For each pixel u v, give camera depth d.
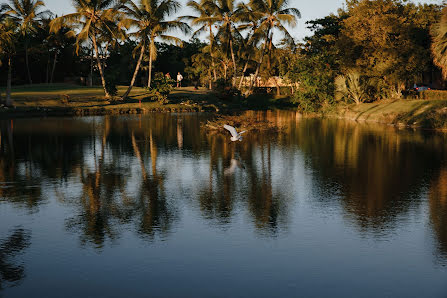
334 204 16.11
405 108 48.75
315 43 79.69
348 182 19.47
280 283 10.28
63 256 11.76
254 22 73.81
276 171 21.88
